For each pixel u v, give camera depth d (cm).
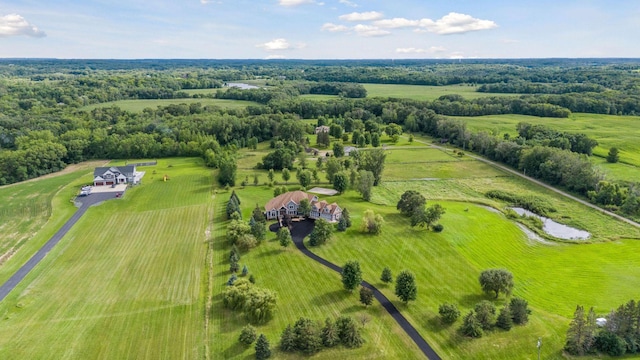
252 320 6856
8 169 15588
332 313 7069
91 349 6250
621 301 7531
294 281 8094
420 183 14888
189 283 8056
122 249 9538
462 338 6425
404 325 6769
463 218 11175
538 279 8319
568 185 14050
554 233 10731
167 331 6650
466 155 18675
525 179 15312
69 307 7312
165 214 11600
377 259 8938
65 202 12662
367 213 10306
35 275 8431
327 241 9731
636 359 5959
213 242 9788
